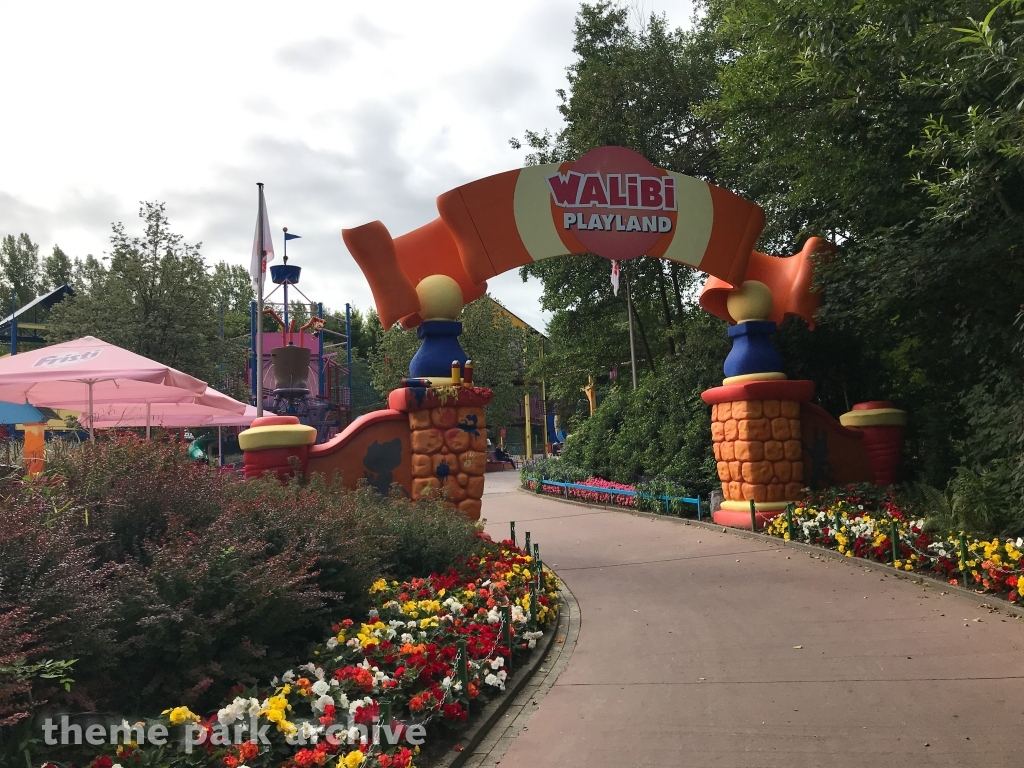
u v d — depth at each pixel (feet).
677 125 63.93
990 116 23.99
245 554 15.06
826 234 41.88
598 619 24.63
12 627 10.52
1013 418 27.22
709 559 33.27
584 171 34.76
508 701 17.08
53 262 190.19
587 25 70.85
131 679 12.98
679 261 36.42
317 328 100.32
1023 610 21.20
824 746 13.87
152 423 51.08
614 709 16.49
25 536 12.73
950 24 23.63
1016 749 13.21
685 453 50.11
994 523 26.23
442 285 34.17
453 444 33.19
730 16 38.37
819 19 25.99
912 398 44.39
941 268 27.71
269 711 11.75
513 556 28.17
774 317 39.40
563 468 67.31
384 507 26.68
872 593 25.22
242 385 96.99
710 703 16.43
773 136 36.40
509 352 141.08
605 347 79.97
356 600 18.76
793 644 20.34
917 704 15.52
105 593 12.54
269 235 52.06
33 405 40.52
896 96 29.09
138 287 80.48
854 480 40.47
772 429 38.68
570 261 69.82
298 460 30.94
